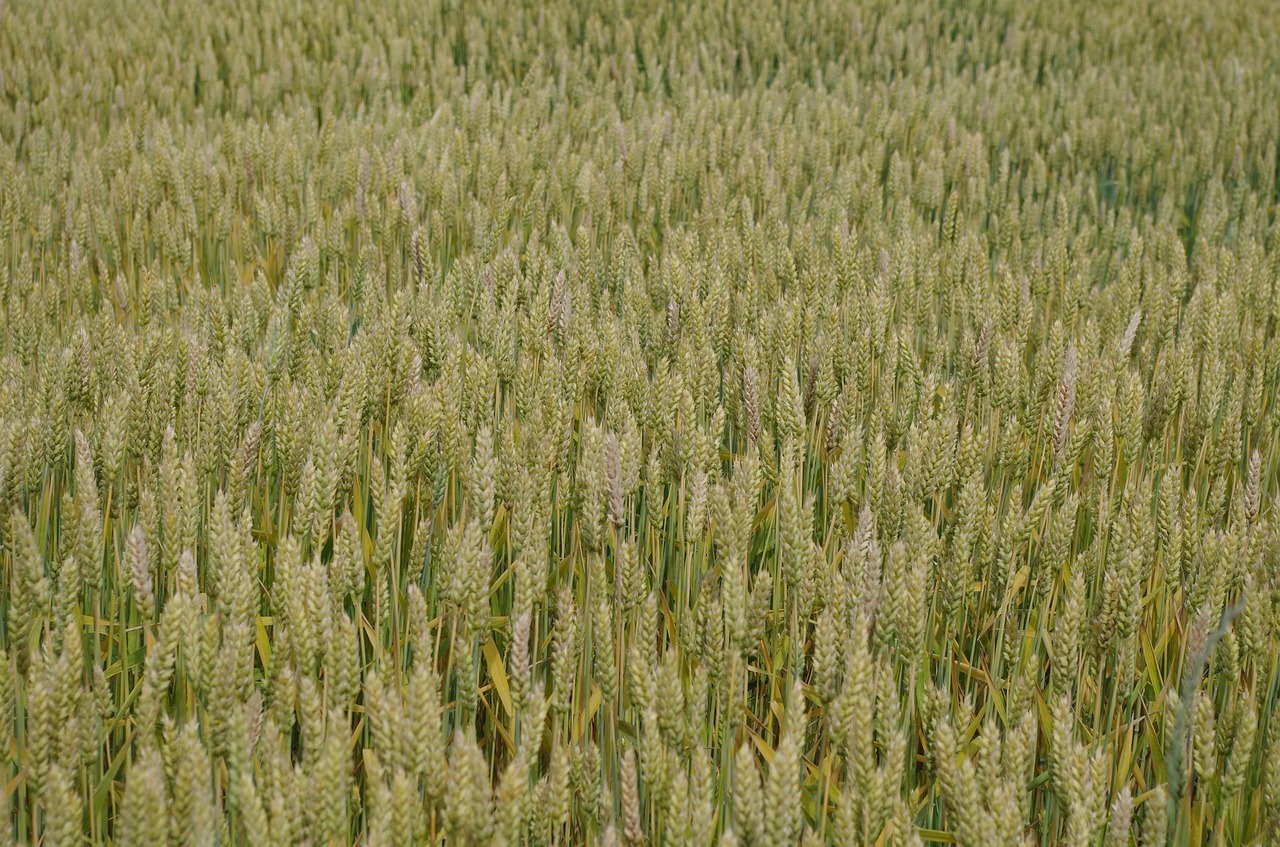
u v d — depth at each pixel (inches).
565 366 155.7
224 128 300.2
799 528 107.1
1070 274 228.5
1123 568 109.9
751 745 121.3
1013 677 115.7
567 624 97.9
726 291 178.4
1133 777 120.5
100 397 144.3
